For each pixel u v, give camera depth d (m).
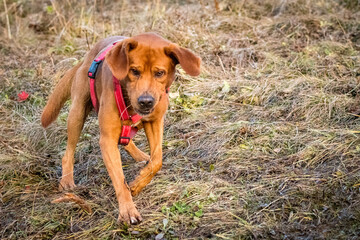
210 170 4.47
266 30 7.30
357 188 3.93
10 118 5.66
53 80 6.36
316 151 4.49
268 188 4.11
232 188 4.16
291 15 7.80
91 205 4.11
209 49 6.74
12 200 4.32
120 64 3.58
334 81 5.70
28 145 5.21
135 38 3.79
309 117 5.10
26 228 3.93
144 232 3.73
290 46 6.75
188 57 3.71
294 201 3.91
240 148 4.74
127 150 4.73
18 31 7.86
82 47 7.22
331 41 6.74
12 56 7.10
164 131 5.27
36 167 4.84
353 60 6.20
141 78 3.70
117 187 3.82
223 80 6.02
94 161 4.87
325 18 7.41
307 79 5.73
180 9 8.16
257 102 5.53
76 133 4.44
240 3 8.27
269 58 6.42
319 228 3.60
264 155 4.60
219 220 3.80
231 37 7.11
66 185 4.45
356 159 4.29
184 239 3.62
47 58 7.00
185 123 5.35
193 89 5.92
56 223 3.96
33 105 5.89
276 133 4.87
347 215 3.67
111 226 3.84
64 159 4.53
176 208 3.97
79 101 4.38
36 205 4.20
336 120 5.02
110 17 8.53
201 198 4.05
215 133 5.03
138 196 4.20
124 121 3.94
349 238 3.46
